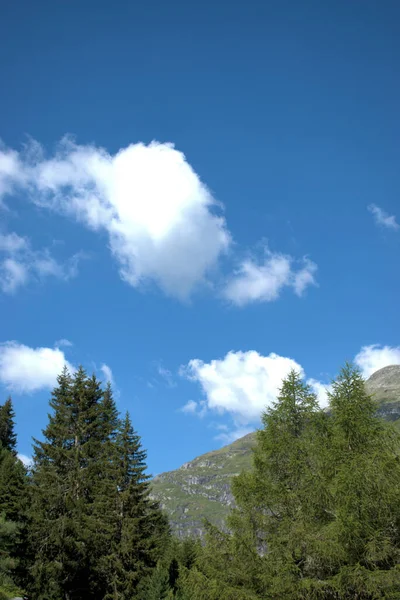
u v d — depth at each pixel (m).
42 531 37.22
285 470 23.16
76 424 45.47
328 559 19.39
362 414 22.36
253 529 22.12
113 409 53.16
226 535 23.00
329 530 19.09
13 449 70.62
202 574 22.14
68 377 49.53
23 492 40.75
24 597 35.12
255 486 22.53
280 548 20.16
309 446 22.45
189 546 49.75
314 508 20.70
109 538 36.38
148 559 36.94
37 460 43.22
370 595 18.38
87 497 41.12
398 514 19.47
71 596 35.91
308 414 23.98
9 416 73.56
